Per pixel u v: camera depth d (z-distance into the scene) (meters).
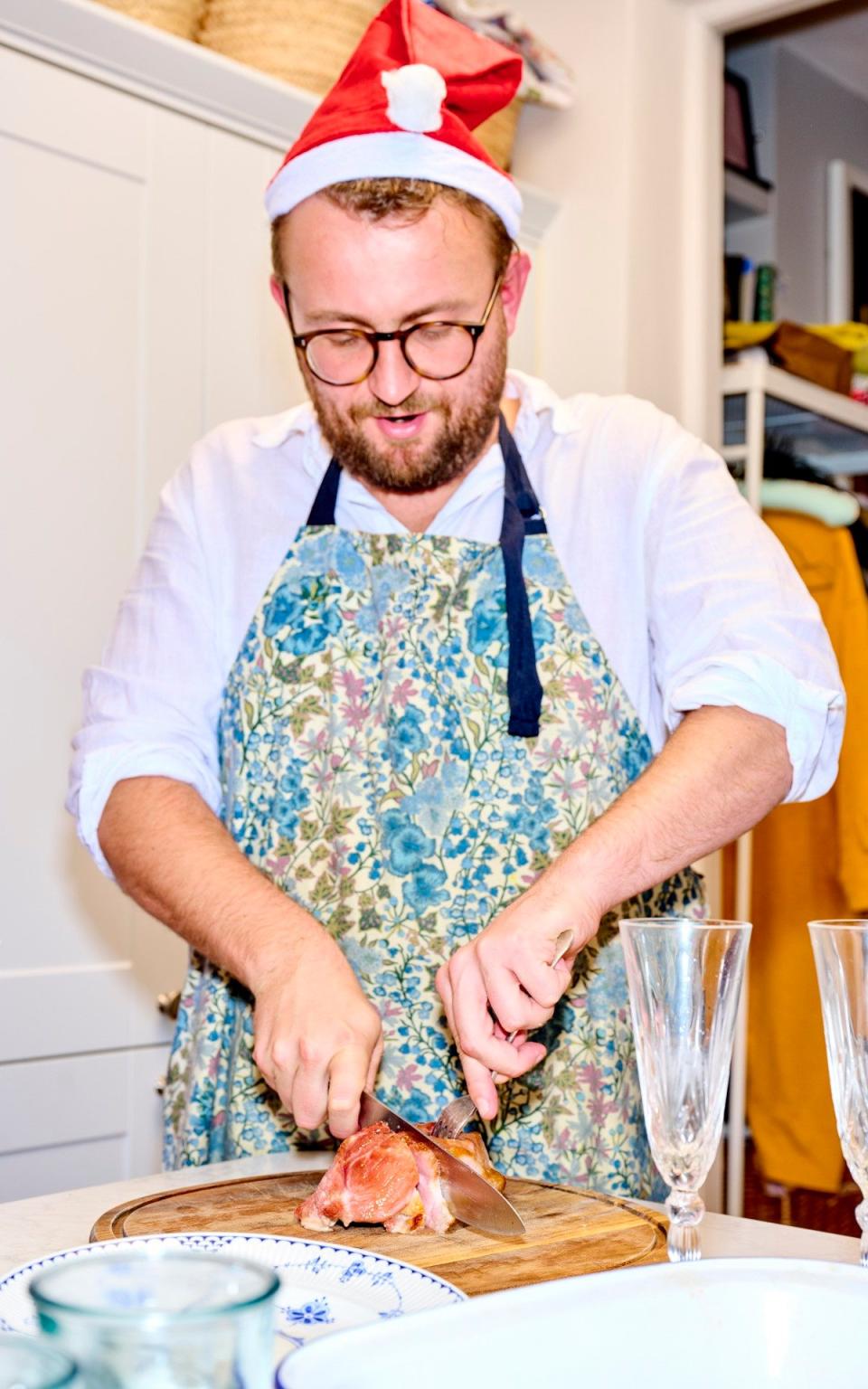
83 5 1.71
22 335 1.71
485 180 1.07
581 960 1.10
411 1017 1.11
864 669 2.62
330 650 1.17
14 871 1.69
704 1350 0.48
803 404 2.62
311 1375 0.41
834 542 2.69
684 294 2.47
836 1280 0.49
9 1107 1.67
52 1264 0.66
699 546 1.11
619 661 1.16
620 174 2.35
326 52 1.97
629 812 0.95
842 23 3.01
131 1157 1.79
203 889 1.00
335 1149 1.06
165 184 1.86
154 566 1.23
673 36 2.45
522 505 1.18
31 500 1.72
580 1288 0.48
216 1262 0.38
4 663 1.69
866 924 0.71
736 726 0.99
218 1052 1.14
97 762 1.11
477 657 1.16
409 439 1.07
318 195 1.04
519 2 2.48
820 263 3.24
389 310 1.02
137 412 1.83
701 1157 0.68
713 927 0.67
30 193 1.72
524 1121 1.07
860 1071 0.68
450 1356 0.44
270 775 1.17
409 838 1.13
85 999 1.74
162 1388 0.34
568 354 2.40
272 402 1.98
